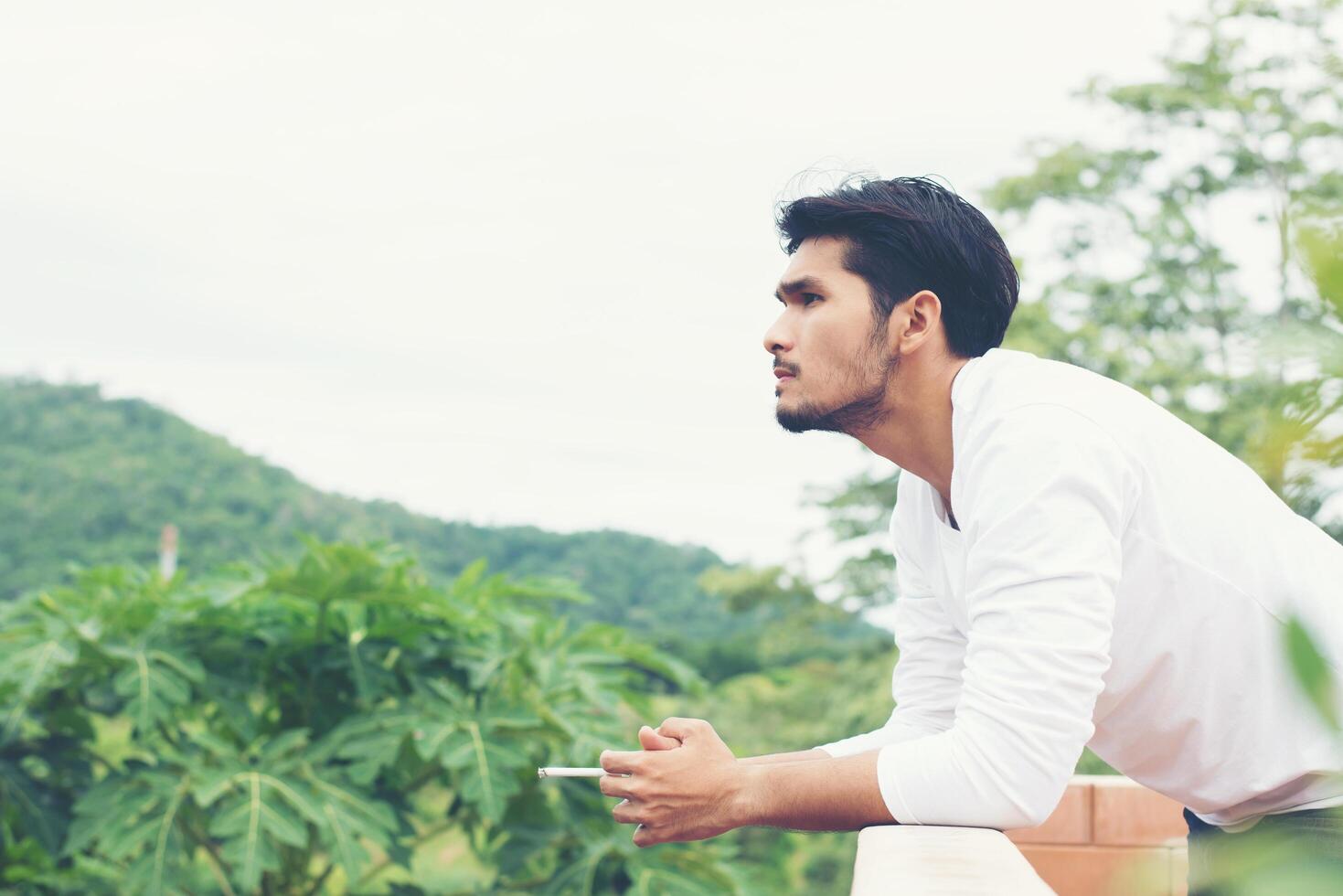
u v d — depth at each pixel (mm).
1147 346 9922
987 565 1304
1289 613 349
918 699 1693
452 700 3387
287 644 3406
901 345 1507
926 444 1544
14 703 3322
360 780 3174
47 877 3430
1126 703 1393
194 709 3461
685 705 13906
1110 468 1308
